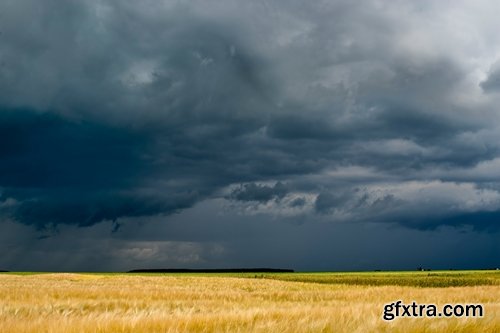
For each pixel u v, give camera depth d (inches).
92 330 324.5
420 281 2763.3
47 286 1407.5
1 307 613.3
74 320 346.0
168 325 343.0
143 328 331.9
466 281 2687.0
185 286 1691.7
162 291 1182.9
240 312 411.5
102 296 996.6
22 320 370.6
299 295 1120.2
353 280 3009.4
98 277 2571.4
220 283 1991.9
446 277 3344.0
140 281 2103.8
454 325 328.5
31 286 1401.3
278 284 1947.6
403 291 1094.4
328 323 338.0
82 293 1031.0
